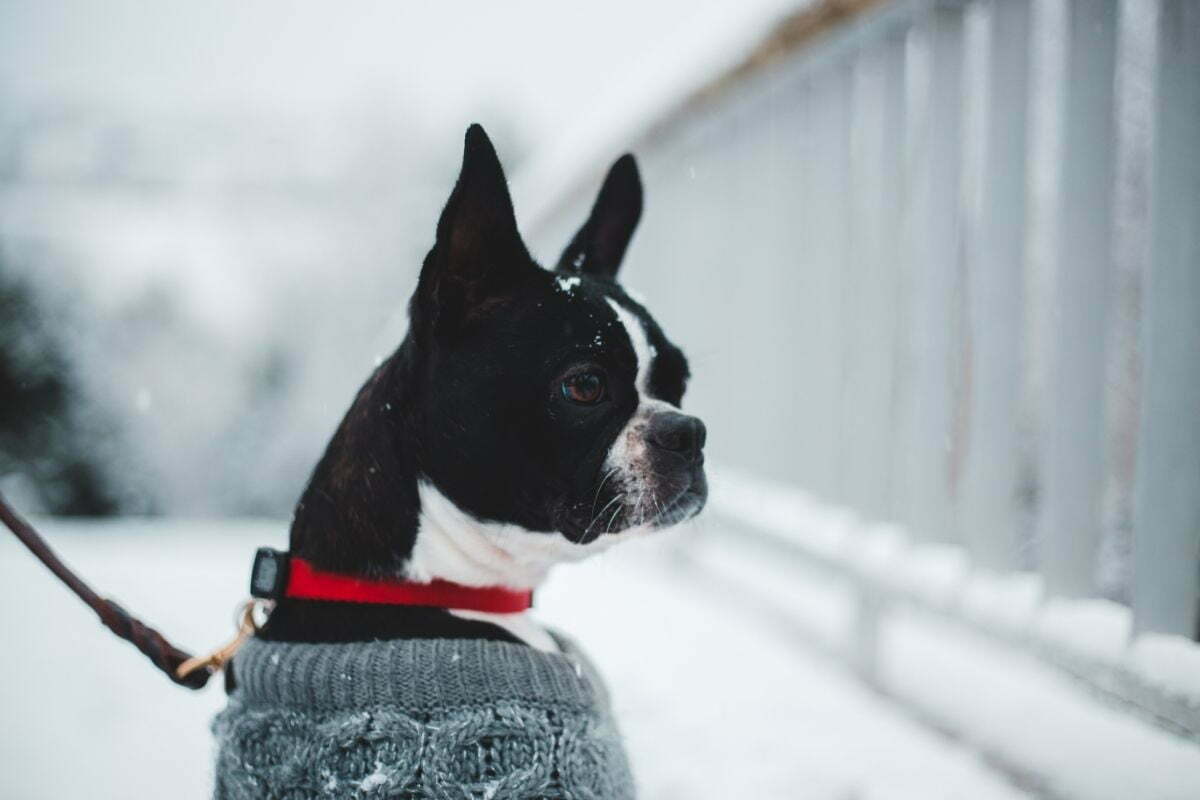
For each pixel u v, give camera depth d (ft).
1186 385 7.20
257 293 57.72
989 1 9.08
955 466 10.38
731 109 14.24
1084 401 8.11
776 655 11.96
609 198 7.87
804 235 12.63
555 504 6.31
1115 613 7.88
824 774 8.50
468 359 6.21
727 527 14.83
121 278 52.75
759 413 13.76
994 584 8.96
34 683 12.58
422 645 5.70
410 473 6.24
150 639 6.63
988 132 9.09
